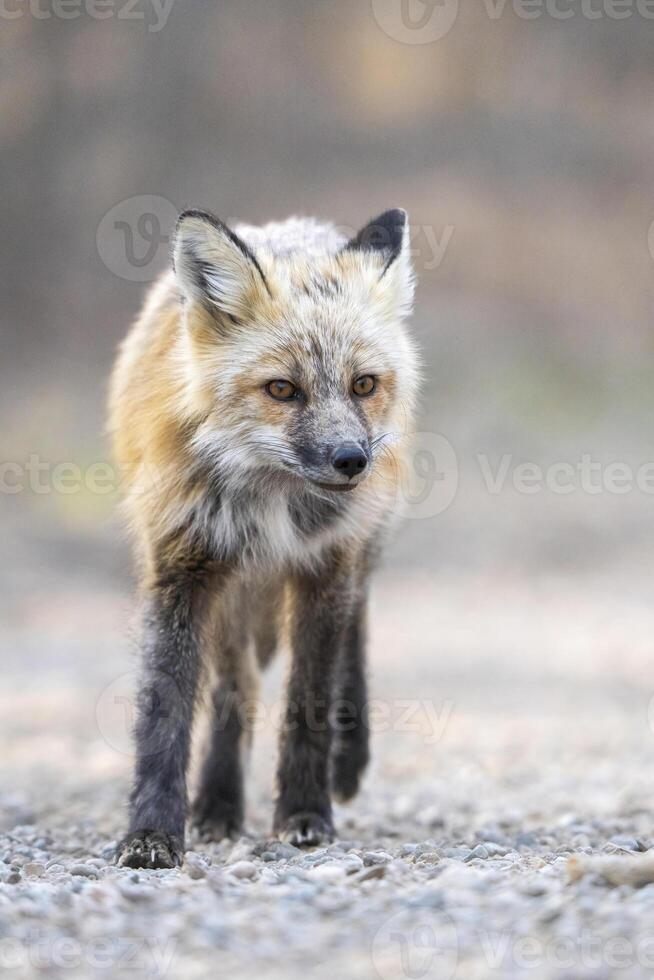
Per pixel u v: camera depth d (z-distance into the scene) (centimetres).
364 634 968
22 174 3397
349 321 802
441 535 2712
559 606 2320
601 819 891
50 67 3478
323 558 834
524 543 2673
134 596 838
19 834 855
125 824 902
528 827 884
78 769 1215
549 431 3044
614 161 3631
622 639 2036
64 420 2964
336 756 967
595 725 1449
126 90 3500
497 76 3644
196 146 3503
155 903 553
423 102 3609
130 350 902
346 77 3594
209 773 904
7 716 1522
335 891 576
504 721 1488
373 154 3562
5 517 2617
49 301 3303
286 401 783
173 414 793
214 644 836
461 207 3494
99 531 2570
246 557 824
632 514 2775
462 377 3158
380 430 816
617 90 3725
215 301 781
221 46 3538
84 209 3409
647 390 3172
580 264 3475
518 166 3584
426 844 779
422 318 3281
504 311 3366
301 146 3547
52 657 1911
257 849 782
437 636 2070
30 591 2338
